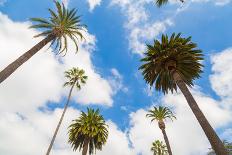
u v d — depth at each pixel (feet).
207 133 57.98
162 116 154.51
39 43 68.74
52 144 116.88
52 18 80.64
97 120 134.31
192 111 64.75
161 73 83.10
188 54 75.97
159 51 79.25
